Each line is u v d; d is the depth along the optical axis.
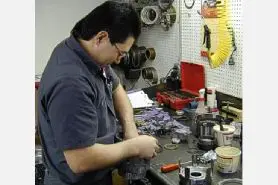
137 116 2.22
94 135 1.33
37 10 3.40
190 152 1.75
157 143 1.70
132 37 1.39
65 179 1.44
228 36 2.27
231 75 2.30
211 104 2.32
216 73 2.43
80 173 1.37
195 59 2.62
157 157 1.70
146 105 2.40
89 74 1.38
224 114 2.21
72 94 1.27
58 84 1.28
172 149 1.79
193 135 1.96
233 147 1.62
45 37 3.48
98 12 1.36
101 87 1.48
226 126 1.84
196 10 2.54
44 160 1.51
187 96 2.53
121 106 1.83
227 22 2.26
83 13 3.55
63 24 3.51
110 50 1.39
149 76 3.18
